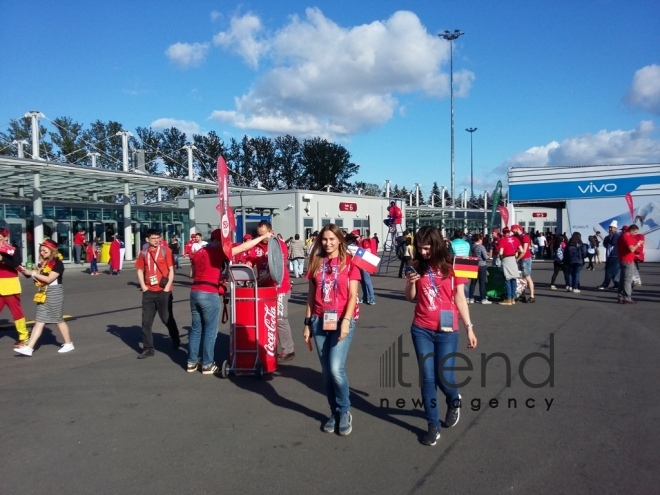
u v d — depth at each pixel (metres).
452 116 43.56
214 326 7.22
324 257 5.06
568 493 3.86
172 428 5.27
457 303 4.94
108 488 4.05
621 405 5.69
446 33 42.44
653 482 4.00
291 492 3.95
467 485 4.00
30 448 4.81
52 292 8.38
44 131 60.47
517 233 13.63
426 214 53.06
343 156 83.56
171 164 75.69
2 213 26.64
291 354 7.96
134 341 9.45
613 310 12.27
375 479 4.12
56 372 7.39
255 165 80.62
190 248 21.78
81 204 30.33
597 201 32.34
